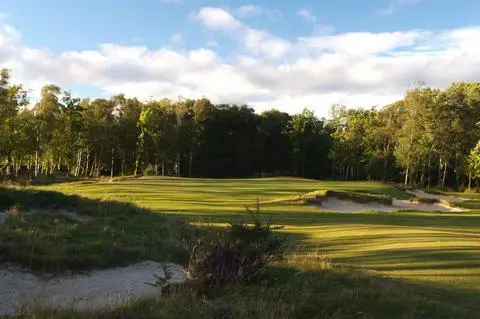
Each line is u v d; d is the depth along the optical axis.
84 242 12.43
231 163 86.94
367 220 24.66
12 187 18.61
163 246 13.51
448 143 72.00
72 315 6.64
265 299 8.00
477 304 8.96
